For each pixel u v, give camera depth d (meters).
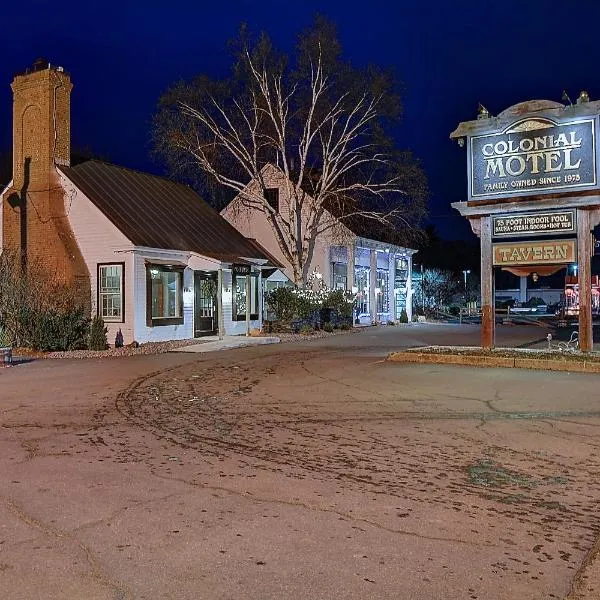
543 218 16.27
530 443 7.93
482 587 4.18
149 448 7.88
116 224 23.14
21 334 21.23
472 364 15.45
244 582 4.23
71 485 6.34
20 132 25.19
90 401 11.34
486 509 5.65
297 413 9.98
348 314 32.28
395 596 4.06
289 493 6.09
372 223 35.97
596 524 5.30
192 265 25.11
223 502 5.83
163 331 24.02
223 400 11.24
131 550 4.74
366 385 12.55
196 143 29.89
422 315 46.03
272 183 34.06
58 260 23.81
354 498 5.94
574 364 14.30
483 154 16.77
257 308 29.05
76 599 4.01
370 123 30.69
